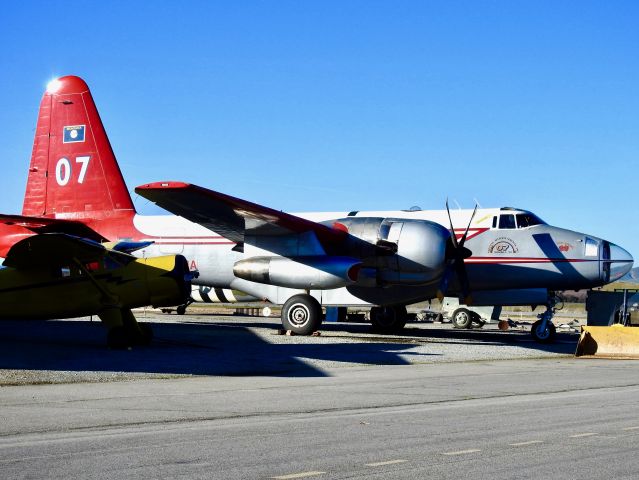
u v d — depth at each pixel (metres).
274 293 24.19
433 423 8.62
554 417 9.10
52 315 17.48
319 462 6.57
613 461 6.64
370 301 23.78
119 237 25.94
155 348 17.45
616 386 12.55
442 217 24.64
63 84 26.44
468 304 23.14
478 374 14.19
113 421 8.59
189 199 19.11
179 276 17.47
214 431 8.03
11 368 13.27
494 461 6.64
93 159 26.20
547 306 24.27
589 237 23.56
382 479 5.97
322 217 25.70
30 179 26.61
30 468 6.28
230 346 18.50
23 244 16.25
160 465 6.41
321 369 14.56
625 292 28.78
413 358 17.08
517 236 23.80
